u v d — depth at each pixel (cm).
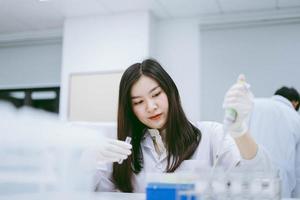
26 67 491
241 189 67
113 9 402
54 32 475
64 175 63
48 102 484
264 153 105
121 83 129
